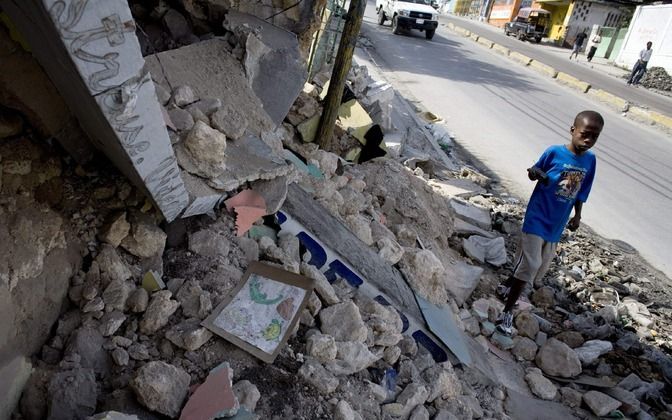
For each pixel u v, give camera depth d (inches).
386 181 199.6
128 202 97.5
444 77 572.4
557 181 142.5
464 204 244.5
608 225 272.5
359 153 213.2
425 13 824.3
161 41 173.0
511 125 425.1
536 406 134.5
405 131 308.5
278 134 159.0
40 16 56.3
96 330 82.2
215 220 111.3
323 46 258.4
